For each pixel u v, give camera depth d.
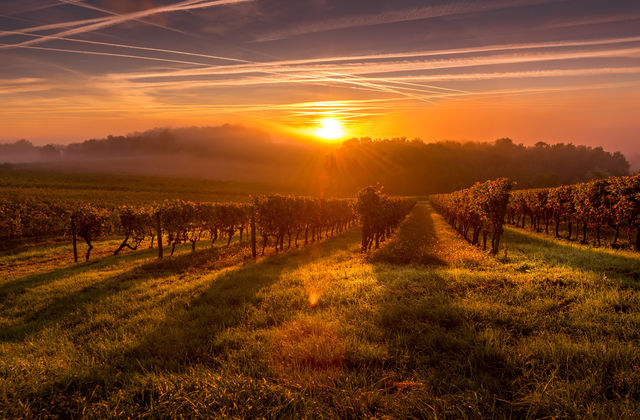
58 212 23.81
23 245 18.94
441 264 9.59
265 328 4.90
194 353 4.12
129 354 4.25
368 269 8.86
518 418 2.53
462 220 18.09
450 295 5.67
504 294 5.41
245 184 118.38
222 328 4.92
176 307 6.31
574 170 153.12
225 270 10.35
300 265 10.95
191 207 16.03
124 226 16.30
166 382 3.14
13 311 6.89
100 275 10.18
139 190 75.50
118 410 2.78
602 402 2.55
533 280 6.12
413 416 2.56
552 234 18.47
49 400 3.05
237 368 3.48
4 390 3.01
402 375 3.23
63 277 10.01
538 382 2.87
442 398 2.73
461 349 3.64
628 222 11.55
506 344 3.72
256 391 2.87
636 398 2.59
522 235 17.92
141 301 7.07
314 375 3.19
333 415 2.59
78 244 19.55
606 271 6.77
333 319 4.93
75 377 3.47
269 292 6.94
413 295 5.80
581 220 14.62
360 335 4.22
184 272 10.67
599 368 2.95
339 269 9.48
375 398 2.76
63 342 4.87
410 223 29.81
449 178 141.12
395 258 10.81
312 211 19.25
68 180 92.94
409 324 4.44
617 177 12.35
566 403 2.50
